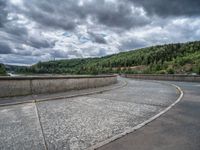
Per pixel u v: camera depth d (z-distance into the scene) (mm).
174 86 15570
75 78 11375
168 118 5172
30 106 6609
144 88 13844
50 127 4266
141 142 3449
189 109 6352
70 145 3281
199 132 4000
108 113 5707
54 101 7766
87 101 7867
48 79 9531
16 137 3623
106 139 3576
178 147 3217
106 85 15492
